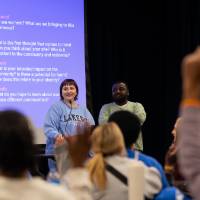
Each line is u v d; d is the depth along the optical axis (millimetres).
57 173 2725
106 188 2682
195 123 1622
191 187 1637
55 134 5473
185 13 8047
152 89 8148
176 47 8078
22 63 6961
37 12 7055
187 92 1638
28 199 1638
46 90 7047
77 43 7234
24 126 1706
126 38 8016
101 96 7855
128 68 8039
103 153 2734
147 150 8133
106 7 7887
